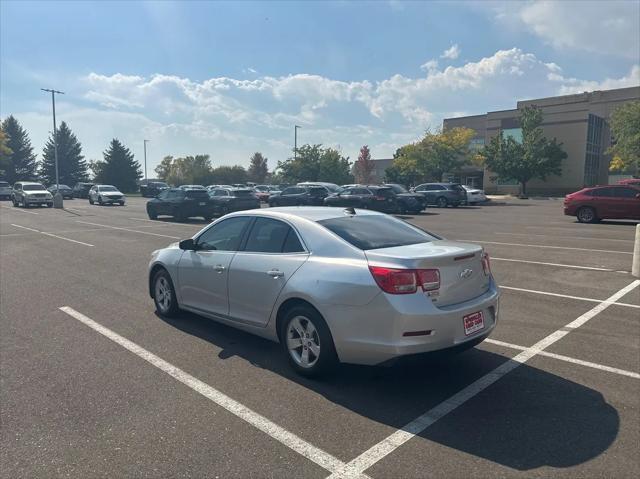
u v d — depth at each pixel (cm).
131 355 511
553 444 338
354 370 471
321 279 427
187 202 2281
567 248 1275
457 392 422
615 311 677
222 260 533
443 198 3322
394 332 388
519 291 799
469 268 430
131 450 332
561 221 2131
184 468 311
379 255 411
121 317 652
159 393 420
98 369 474
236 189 2559
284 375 458
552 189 5212
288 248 475
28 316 659
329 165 5591
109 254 1223
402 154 5734
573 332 585
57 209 3291
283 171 5725
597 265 1027
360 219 506
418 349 390
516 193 5447
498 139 4847
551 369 472
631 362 489
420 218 2391
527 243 1381
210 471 308
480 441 342
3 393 421
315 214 503
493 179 5044
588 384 437
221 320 545
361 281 403
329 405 398
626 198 1941
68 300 746
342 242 443
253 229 523
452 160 5359
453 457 323
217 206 2458
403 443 340
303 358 451
